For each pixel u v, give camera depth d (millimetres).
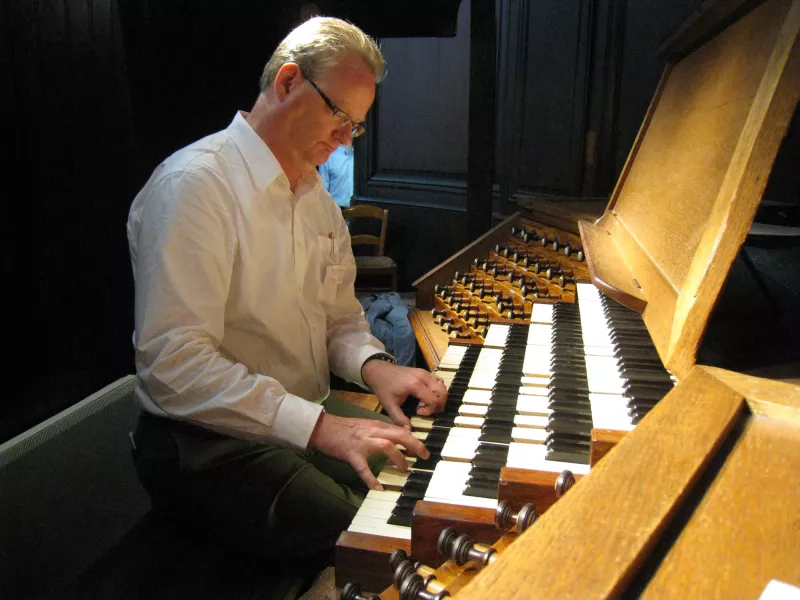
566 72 4535
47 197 2500
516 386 1608
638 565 627
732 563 642
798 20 1066
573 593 580
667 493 717
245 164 1705
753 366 1432
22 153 2398
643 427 852
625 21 4113
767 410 890
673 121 1962
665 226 1562
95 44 2473
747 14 1524
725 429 838
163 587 1551
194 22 2611
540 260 2512
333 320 2096
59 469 2004
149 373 1580
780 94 1040
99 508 2107
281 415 1546
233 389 1560
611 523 671
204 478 1636
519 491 1053
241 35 2760
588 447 1243
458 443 1386
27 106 2387
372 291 5609
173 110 2711
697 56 1967
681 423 856
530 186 5070
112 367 2857
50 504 1944
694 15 1771
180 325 1587
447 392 1653
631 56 4125
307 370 1919
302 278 1853
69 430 2080
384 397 1755
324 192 2023
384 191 6480
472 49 3262
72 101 2488
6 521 1808
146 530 1768
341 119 1709
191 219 1601
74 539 1994
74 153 2537
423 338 2402
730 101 1418
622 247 1849
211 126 2850
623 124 4270
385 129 6375
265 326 1794
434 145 5938
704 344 1556
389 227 6422
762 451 814
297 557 1605
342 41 1646
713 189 1314
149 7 2498
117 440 2260
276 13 2748
